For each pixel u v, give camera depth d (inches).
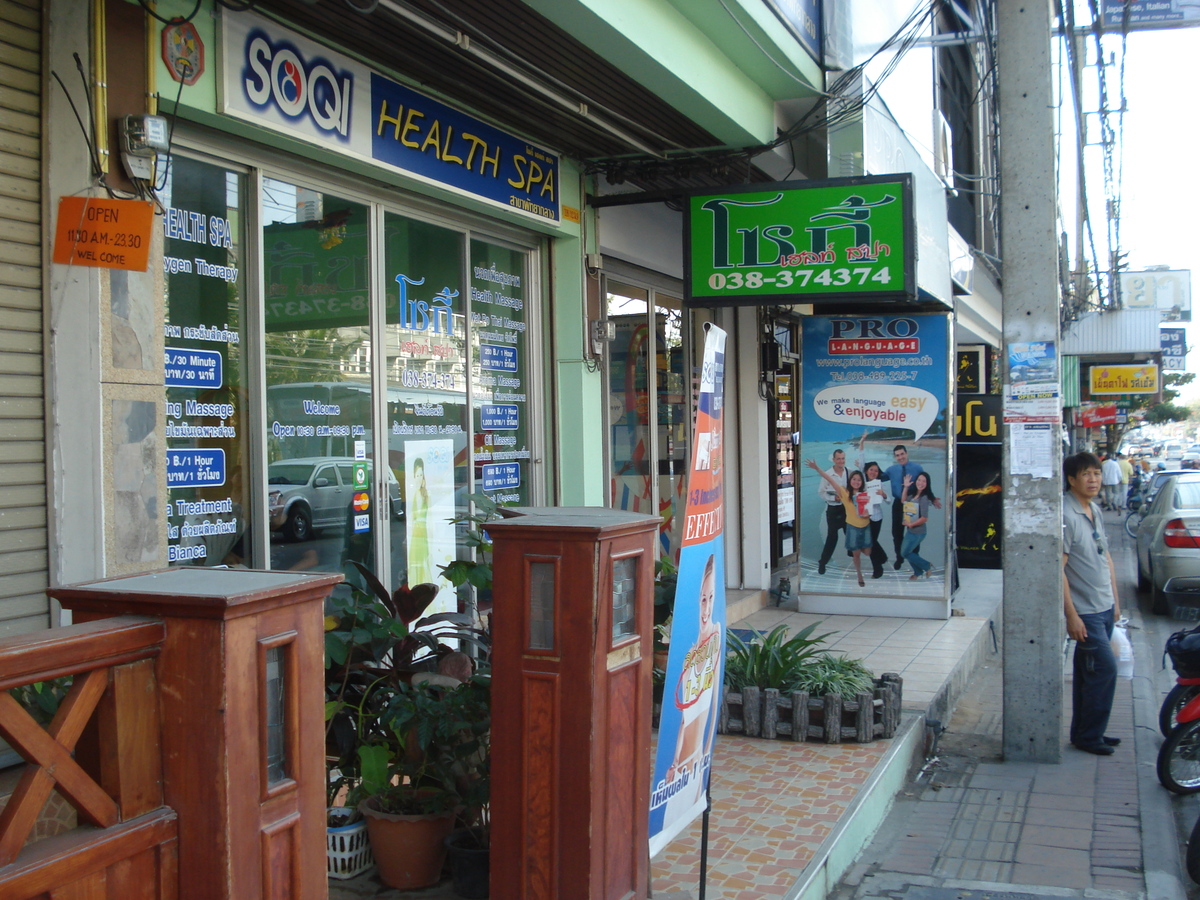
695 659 139.6
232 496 198.7
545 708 124.6
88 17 160.2
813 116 331.9
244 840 83.1
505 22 216.4
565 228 300.4
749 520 451.5
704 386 138.7
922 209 352.8
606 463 320.8
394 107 229.0
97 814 77.0
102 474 159.9
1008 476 261.3
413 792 158.9
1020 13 259.0
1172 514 501.0
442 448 265.1
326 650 170.9
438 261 264.5
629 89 261.1
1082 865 193.6
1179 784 233.8
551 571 125.0
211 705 81.6
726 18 257.3
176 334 187.6
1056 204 257.9
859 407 418.9
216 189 197.8
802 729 246.5
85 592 85.1
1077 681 270.8
